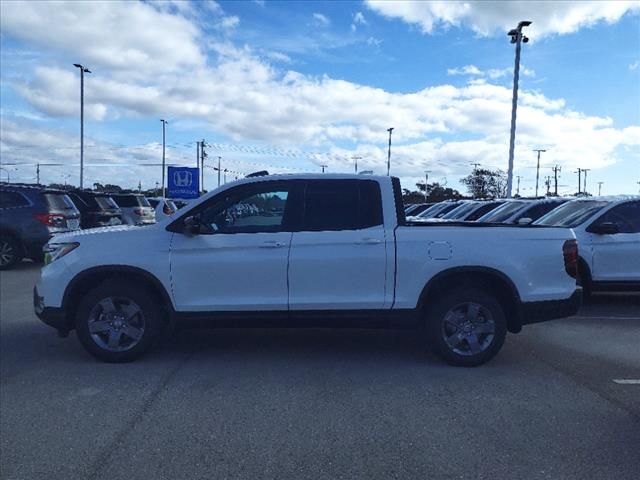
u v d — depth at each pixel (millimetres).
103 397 4984
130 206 20156
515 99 26297
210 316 5848
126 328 5945
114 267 5805
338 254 5773
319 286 5801
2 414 4605
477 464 3748
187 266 5805
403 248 5777
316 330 7477
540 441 4090
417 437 4160
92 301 5867
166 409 4703
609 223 8891
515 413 4613
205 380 5438
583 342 6926
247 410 4680
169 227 5926
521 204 12688
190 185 39688
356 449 3969
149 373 5648
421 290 5781
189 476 3605
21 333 7277
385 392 5109
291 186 5965
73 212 14102
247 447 4004
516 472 3643
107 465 3744
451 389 5191
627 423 4418
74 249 5914
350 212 5906
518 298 5828
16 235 12938
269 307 5812
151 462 3787
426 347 6652
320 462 3785
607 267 8961
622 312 8883
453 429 4301
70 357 6211
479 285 5980
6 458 3850
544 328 7699
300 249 5785
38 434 4227
